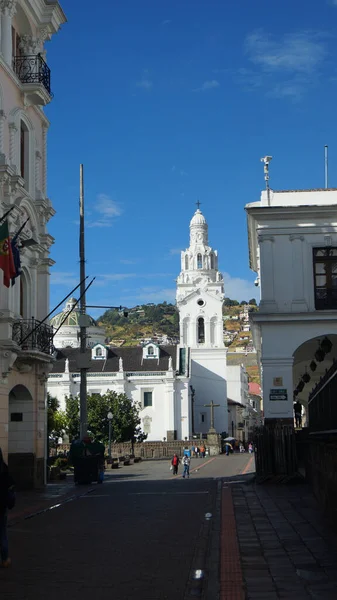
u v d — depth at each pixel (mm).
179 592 9289
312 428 20859
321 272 28594
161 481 32688
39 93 27625
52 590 9383
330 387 14484
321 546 12367
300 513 17250
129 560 11508
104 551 12375
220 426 97688
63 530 15164
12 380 26016
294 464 26484
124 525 15914
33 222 28281
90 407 70500
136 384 87438
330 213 28531
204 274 104500
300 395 42125
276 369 28094
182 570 10703
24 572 10578
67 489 27422
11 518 17422
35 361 27188
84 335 31906
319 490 17547
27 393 27922
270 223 28812
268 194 29406
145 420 86625
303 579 9781
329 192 29578
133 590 9398
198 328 101125
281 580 9758
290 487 24938
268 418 27812
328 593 8891
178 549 12555
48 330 28141
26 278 28219
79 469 30062
